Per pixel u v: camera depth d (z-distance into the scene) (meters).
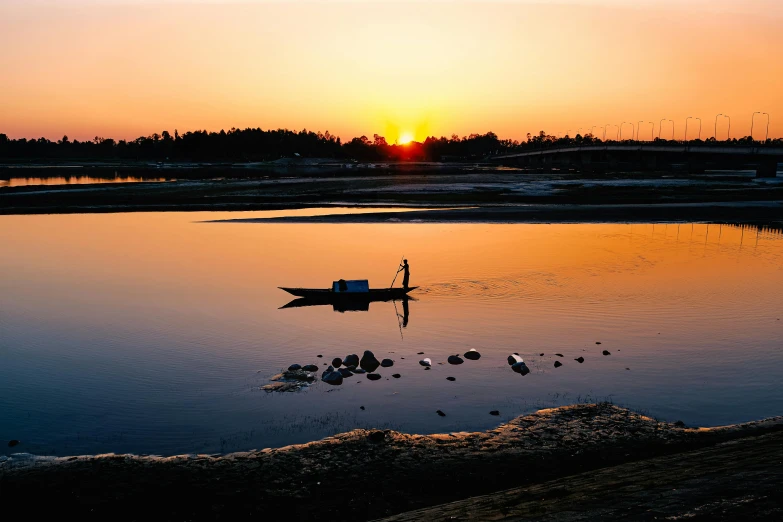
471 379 21.73
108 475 14.84
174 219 75.56
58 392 20.75
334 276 40.09
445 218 74.56
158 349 25.38
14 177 180.25
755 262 45.53
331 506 13.45
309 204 93.12
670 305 32.00
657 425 17.53
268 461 15.52
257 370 22.84
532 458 15.58
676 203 92.75
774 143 171.25
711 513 10.09
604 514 10.77
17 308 32.25
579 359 23.53
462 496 13.77
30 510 13.36
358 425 18.05
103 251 50.81
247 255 48.41
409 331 27.55
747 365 23.12
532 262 44.62
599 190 114.81
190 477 14.74
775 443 14.73
